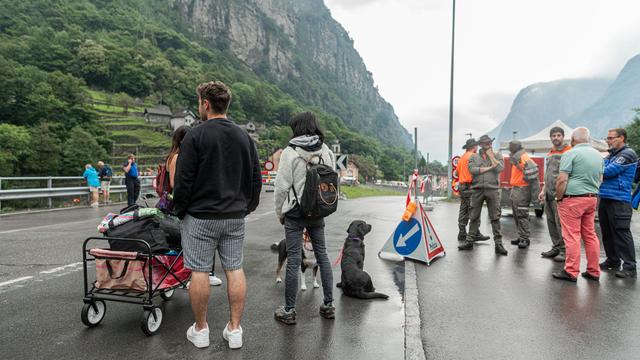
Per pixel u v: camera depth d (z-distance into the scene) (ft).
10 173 233.96
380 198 92.99
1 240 27.14
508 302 16.07
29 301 15.42
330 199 13.56
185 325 13.51
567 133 47.57
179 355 11.39
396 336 12.85
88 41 493.77
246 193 12.41
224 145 11.54
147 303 12.55
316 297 16.57
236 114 570.05
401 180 557.33
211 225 11.44
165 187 15.53
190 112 442.50
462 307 15.46
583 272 20.48
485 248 26.48
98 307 13.33
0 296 15.93
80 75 472.03
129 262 12.71
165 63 574.15
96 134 319.88
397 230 23.50
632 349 12.16
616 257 21.56
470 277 19.49
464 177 28.14
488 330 13.39
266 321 13.96
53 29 536.01
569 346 12.31
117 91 492.95
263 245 26.86
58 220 38.19
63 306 14.93
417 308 15.20
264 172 104.42
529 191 26.53
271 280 18.79
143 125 403.95
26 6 558.97
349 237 17.95
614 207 20.45
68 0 634.43
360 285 16.33
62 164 261.65
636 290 17.81
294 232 13.74
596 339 12.81
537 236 31.73
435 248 23.47
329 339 12.57
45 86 302.45
